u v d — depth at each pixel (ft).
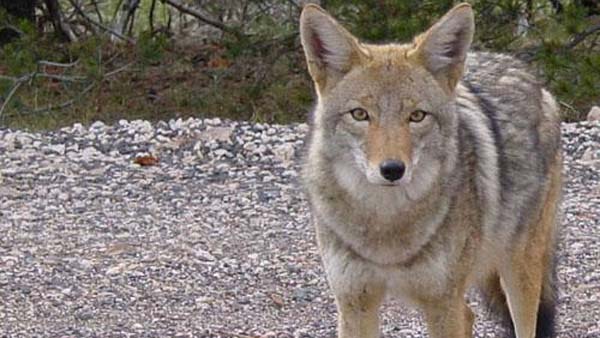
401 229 24.73
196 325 31.81
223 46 81.35
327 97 24.94
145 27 100.48
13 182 47.52
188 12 85.20
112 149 52.60
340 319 26.11
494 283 29.66
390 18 69.92
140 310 33.01
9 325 31.60
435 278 25.17
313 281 35.53
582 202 44.14
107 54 82.28
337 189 24.89
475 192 25.80
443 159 24.73
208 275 36.04
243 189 46.50
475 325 32.58
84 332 31.09
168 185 47.16
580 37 72.69
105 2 101.50
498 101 28.09
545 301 30.07
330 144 24.80
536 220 28.73
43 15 87.61
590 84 68.28
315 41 25.16
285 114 73.00
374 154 23.73
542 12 80.33
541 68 69.77
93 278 35.63
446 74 25.04
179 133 54.24
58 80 79.10
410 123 24.22
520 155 27.91
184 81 79.56
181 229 41.19
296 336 30.96
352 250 25.17
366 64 24.70
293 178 47.91
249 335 30.94
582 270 36.35
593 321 32.19
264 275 36.11
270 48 78.79
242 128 54.95
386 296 26.32
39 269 36.35
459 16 24.88
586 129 54.34
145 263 37.11
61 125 71.15
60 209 43.80
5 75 76.33
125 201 44.96
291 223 41.91
